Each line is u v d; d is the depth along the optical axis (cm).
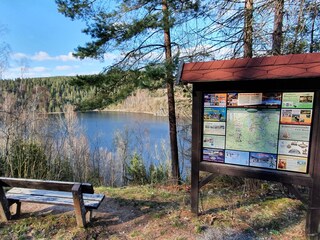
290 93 221
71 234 254
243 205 320
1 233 256
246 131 247
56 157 765
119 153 885
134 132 985
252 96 240
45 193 294
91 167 874
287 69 209
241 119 248
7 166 599
